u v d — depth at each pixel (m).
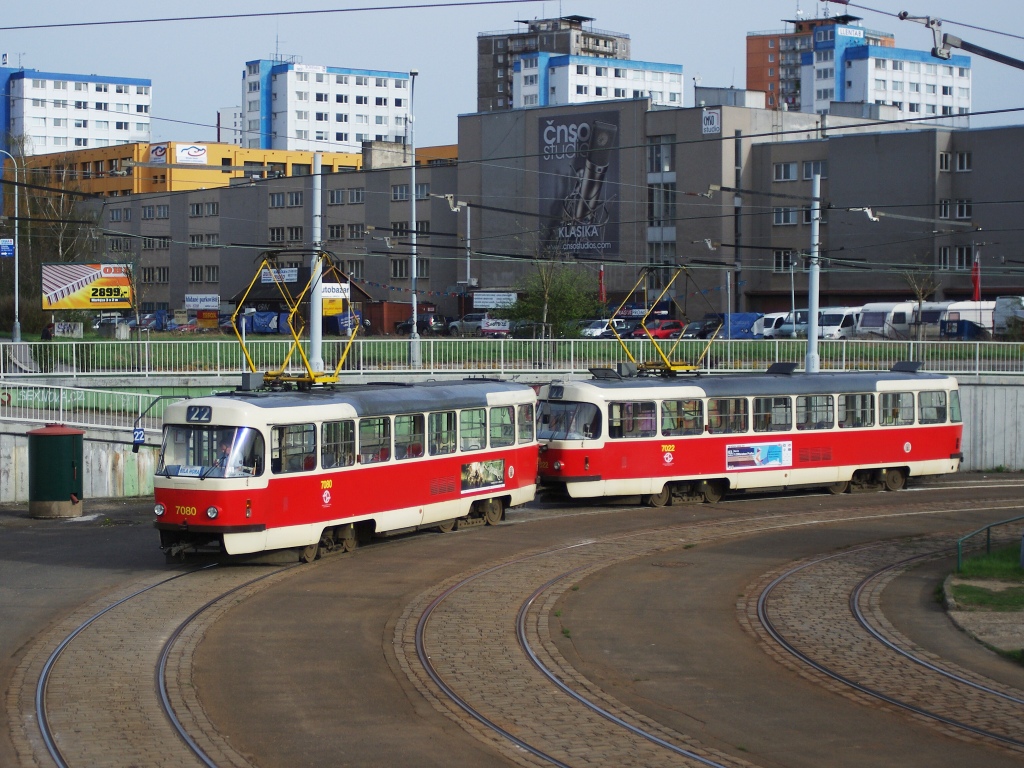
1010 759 14.14
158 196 120.50
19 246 87.69
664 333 90.62
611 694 16.89
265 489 26.23
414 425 30.61
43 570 26.11
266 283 94.25
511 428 34.34
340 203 118.62
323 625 21.03
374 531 29.44
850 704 16.52
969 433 51.44
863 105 121.25
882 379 42.91
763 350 54.78
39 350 44.66
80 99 188.25
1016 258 95.25
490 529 32.94
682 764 13.74
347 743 14.46
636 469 37.34
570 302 76.94
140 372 44.69
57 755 13.84
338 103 190.12
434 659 18.73
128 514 34.72
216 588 24.22
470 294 106.19
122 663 18.19
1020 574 25.97
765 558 28.55
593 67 185.62
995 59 27.09
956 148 97.50
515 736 14.80
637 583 25.31
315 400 27.94
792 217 102.81
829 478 41.22
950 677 18.02
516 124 109.88
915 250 97.81
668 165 103.69
